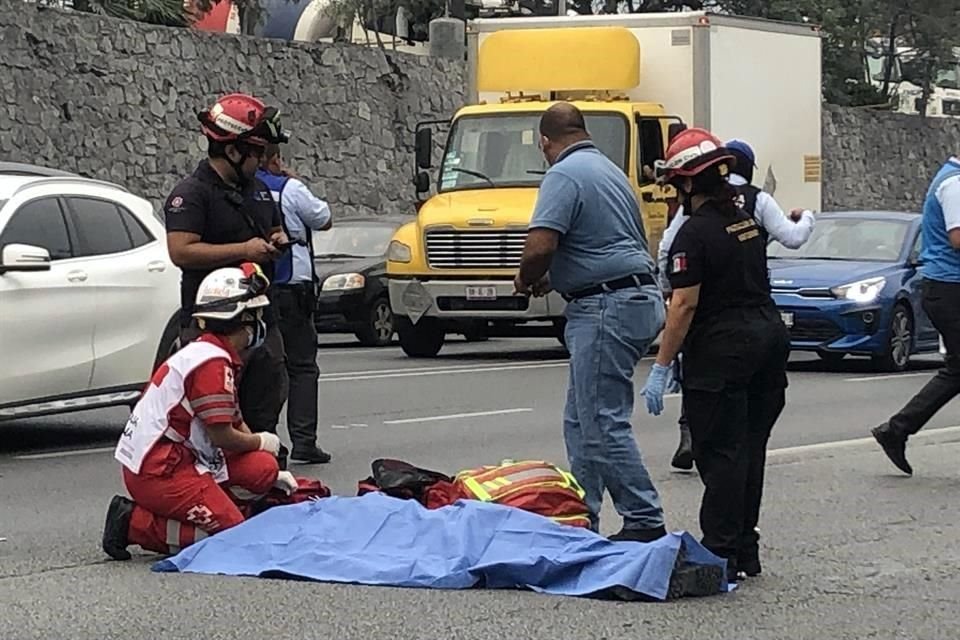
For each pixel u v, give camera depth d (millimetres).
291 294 15273
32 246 15766
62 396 15977
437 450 16578
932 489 14188
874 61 66688
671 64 27141
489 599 9953
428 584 10234
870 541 11922
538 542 10398
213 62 37844
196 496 10930
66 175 17203
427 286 25953
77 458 15938
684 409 10406
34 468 15289
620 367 10727
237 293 10930
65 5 37688
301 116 39812
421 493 11516
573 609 9711
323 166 40188
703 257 9953
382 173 41625
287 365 15539
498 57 27250
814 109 30500
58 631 9227
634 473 10836
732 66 27906
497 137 26688
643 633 9195
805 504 13438
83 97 34750
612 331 10641
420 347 27547
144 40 36281
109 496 13797
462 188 26672
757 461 10461
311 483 11695
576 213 10586
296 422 15570
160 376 10977
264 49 39125
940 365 26406
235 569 10641
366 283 30188
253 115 12211
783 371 10328
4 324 15414
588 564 10172
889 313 24594
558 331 27688
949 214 14195
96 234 16531
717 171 10039
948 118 59781
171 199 12141
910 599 10086
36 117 33625
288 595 10047
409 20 52219
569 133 10867
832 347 24344
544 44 27016
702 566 10039
